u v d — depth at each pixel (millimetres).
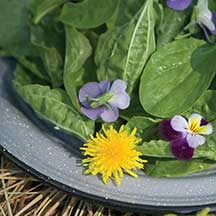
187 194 407
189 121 423
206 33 444
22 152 418
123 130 424
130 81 431
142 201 401
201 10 442
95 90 431
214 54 432
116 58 428
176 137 418
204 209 405
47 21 469
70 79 439
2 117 438
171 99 425
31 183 475
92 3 442
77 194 405
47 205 461
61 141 434
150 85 426
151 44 429
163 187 410
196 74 429
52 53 448
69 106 429
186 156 412
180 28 449
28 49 474
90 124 428
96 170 407
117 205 402
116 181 406
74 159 420
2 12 487
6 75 475
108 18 435
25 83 468
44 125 443
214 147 419
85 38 441
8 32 483
